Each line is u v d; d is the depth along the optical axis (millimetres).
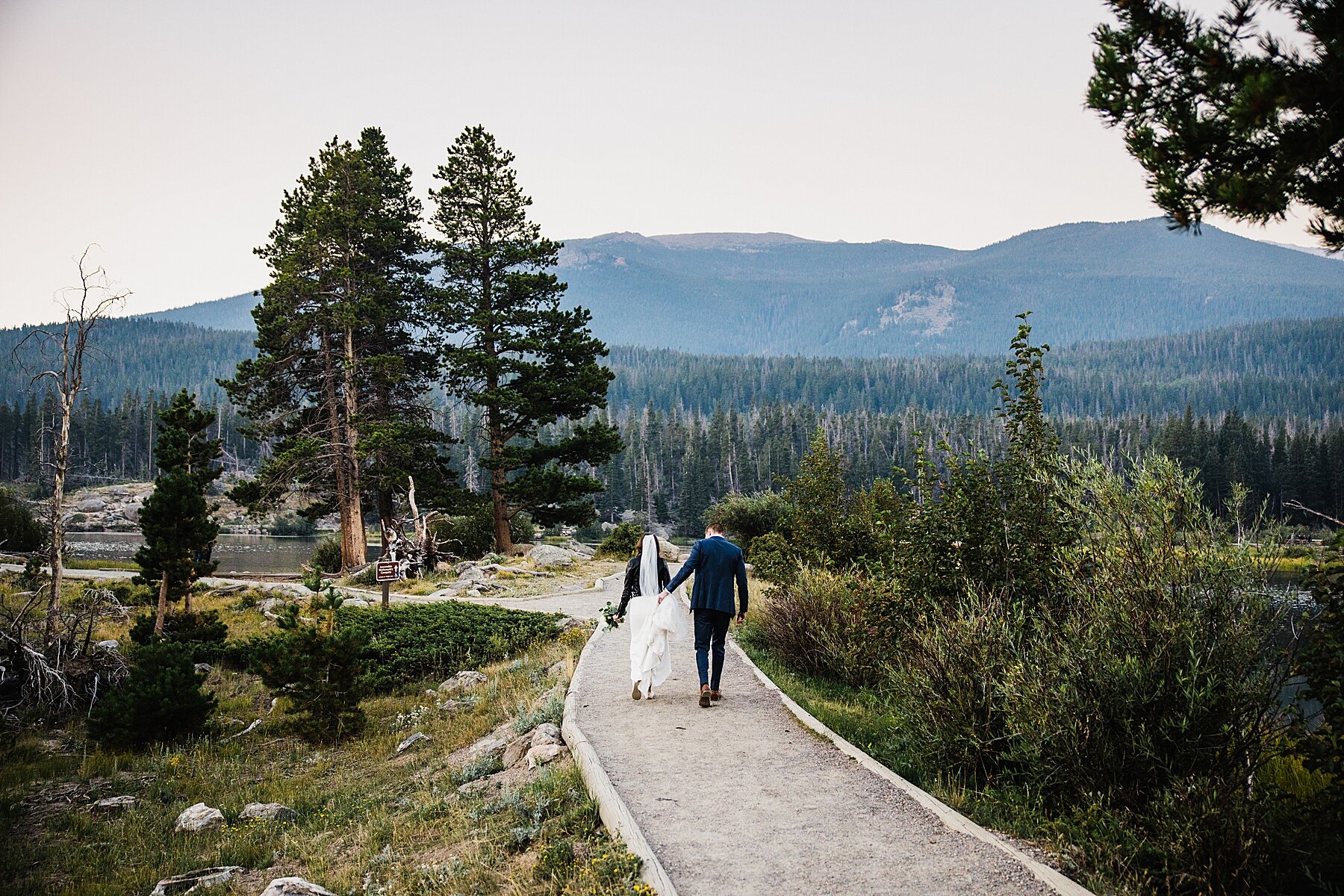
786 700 9586
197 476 19797
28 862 8633
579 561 35156
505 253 36750
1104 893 5020
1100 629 6477
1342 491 89062
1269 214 4758
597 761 7184
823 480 17453
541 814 6859
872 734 8688
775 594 14906
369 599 25734
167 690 13367
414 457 36812
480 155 36875
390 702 15547
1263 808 5438
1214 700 5828
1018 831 5941
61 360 15602
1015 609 8055
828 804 6285
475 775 8977
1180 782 5559
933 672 7699
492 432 37094
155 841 9133
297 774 11664
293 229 35969
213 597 27672
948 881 5004
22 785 11250
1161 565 6379
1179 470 6727
